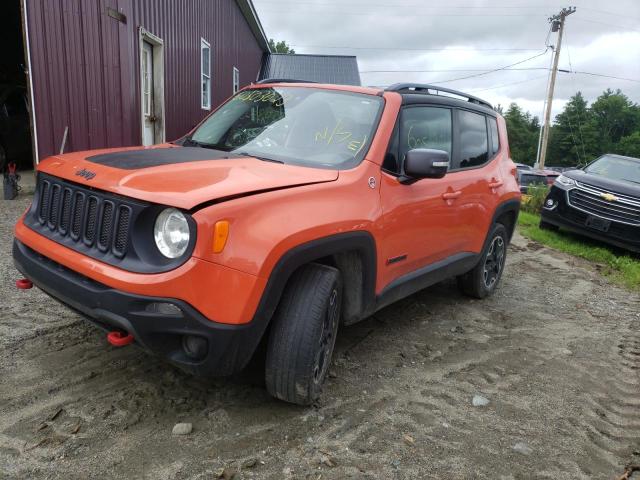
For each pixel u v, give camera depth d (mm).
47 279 2820
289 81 4344
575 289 6500
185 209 2414
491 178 5000
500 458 2826
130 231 2535
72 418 2773
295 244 2703
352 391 3350
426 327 4613
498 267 5648
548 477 2713
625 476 2795
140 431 2727
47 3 7367
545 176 30469
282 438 2785
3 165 9375
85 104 8078
